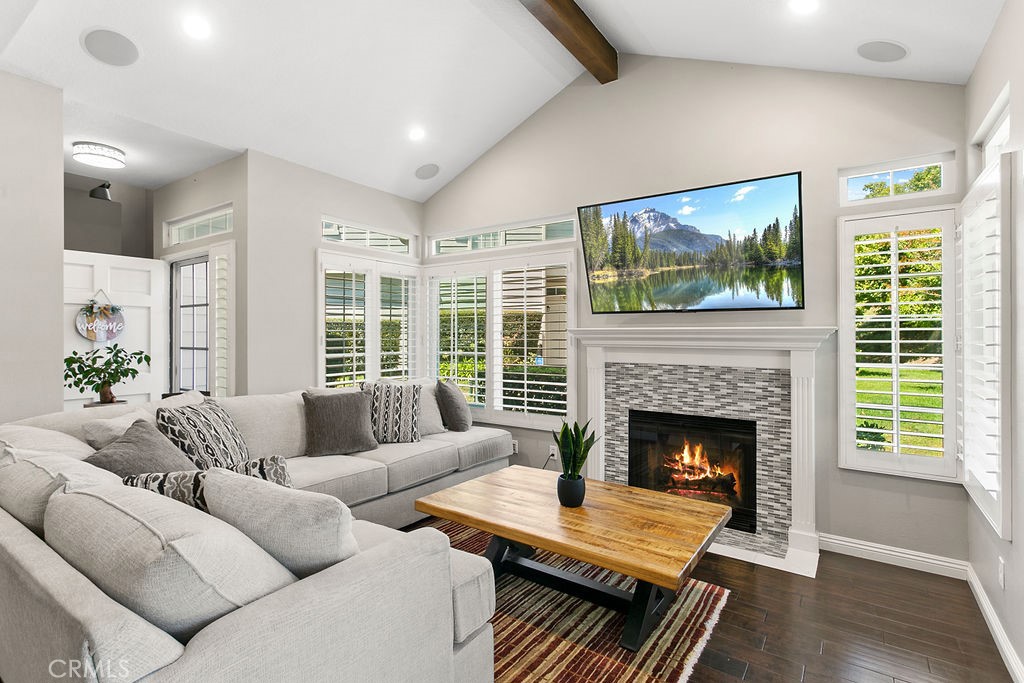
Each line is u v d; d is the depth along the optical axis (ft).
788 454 10.71
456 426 13.93
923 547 9.45
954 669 6.59
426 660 4.64
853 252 9.93
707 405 11.71
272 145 12.64
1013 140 6.52
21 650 3.67
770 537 10.89
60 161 9.76
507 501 8.54
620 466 12.98
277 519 4.17
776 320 10.84
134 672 2.91
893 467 9.58
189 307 15.07
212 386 13.41
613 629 7.42
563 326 14.10
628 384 12.82
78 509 4.04
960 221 8.81
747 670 6.54
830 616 7.82
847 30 8.63
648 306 12.21
